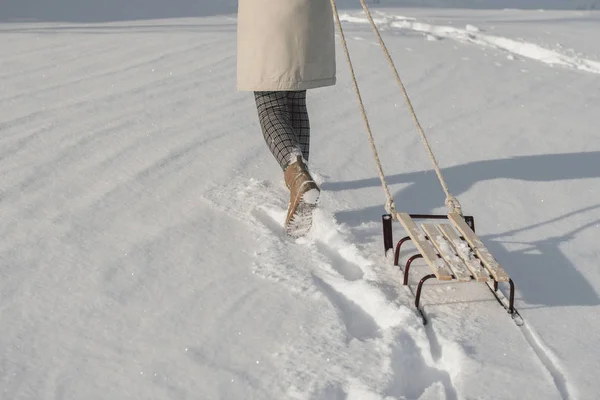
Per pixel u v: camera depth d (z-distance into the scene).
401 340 2.39
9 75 5.48
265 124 3.23
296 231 3.09
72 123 4.43
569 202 3.70
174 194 3.49
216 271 2.81
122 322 2.45
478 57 7.05
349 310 2.69
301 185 2.96
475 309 2.64
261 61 3.20
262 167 3.90
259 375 2.21
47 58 6.06
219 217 3.28
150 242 3.01
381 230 3.29
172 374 2.20
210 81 5.56
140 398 2.09
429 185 3.85
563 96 5.81
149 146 4.11
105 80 5.46
